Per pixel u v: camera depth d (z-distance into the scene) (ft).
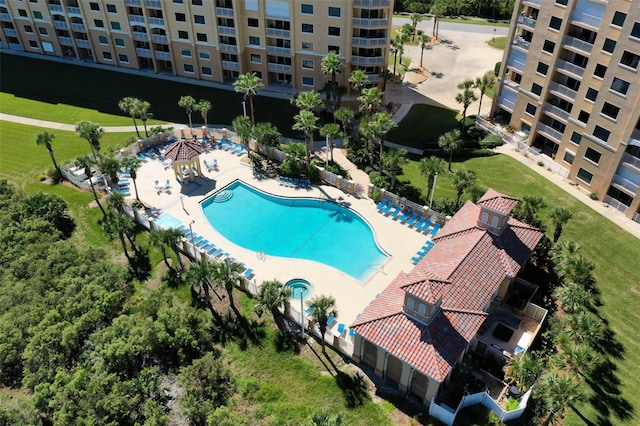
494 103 217.77
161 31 260.01
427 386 106.93
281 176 184.96
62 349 118.73
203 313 128.77
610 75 158.40
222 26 241.35
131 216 164.14
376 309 114.32
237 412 108.78
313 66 239.91
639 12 146.41
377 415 108.37
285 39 237.45
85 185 181.57
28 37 290.76
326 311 115.03
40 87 257.75
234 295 136.87
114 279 138.10
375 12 219.20
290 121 224.53
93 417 100.83
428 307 103.86
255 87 196.85
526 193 175.22
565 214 137.69
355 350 116.37
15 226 157.69
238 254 151.33
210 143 205.77
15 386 115.75
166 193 176.96
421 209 162.09
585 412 107.65
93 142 180.14
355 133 215.10
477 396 106.93
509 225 132.77
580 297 119.85
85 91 254.06
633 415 107.65
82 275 139.44
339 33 224.33
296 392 113.29
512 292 132.16
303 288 139.23
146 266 147.95
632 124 153.79
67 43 283.79
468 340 107.55
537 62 189.98
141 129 221.05
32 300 131.23
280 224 165.68
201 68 259.80
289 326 127.85
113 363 112.98
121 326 120.88
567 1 171.83
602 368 117.29
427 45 307.78
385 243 154.92
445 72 271.90
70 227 164.45
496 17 359.05
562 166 186.50
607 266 146.10
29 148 207.51
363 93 193.88
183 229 160.04
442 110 232.53
